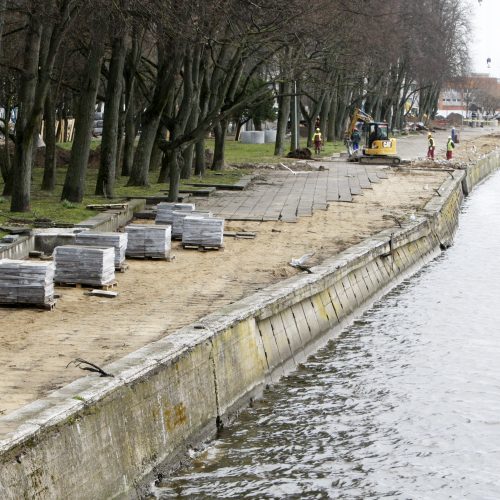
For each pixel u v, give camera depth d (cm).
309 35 9619
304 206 8812
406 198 9875
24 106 6888
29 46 6794
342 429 3994
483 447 3859
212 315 4197
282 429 3956
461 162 15362
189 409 3597
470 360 5088
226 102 10325
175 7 7694
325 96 17862
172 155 8300
